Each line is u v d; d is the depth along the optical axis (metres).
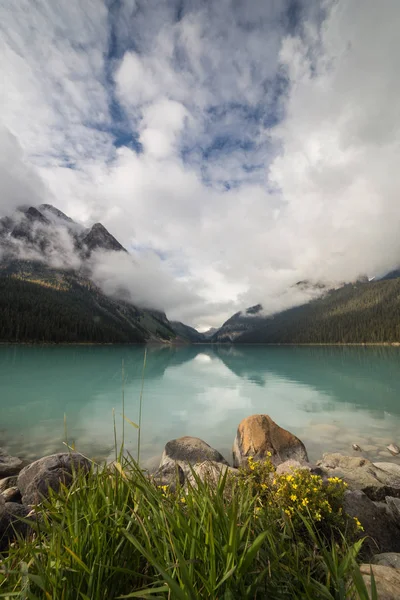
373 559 3.29
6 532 3.53
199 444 8.40
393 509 4.65
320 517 2.77
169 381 26.75
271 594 1.54
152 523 1.75
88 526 1.62
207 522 1.58
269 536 1.92
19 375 28.78
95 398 18.39
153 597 1.25
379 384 24.31
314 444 10.36
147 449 9.73
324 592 1.51
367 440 10.72
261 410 15.52
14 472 7.90
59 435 11.12
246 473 3.61
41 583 1.28
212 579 1.33
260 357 65.00
